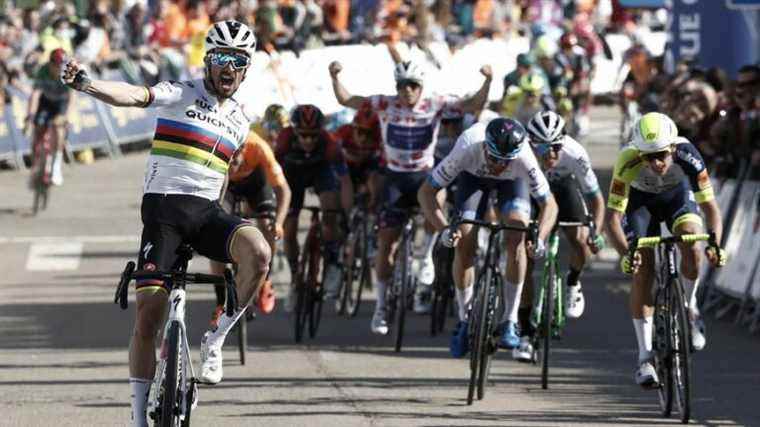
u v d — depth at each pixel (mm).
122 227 50594
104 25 70250
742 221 35562
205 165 19891
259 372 28625
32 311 36062
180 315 19109
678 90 44469
